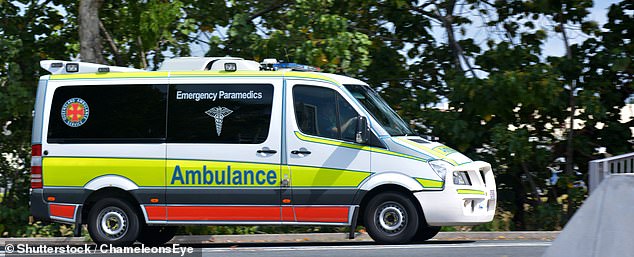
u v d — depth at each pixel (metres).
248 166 15.33
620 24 22.83
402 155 14.93
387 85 24.03
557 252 9.34
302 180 15.16
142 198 15.65
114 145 15.80
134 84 15.91
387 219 15.06
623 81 23.08
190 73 15.77
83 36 21.00
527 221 22.38
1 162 22.56
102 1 21.33
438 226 15.55
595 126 23.31
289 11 21.91
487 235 17.52
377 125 15.12
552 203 22.83
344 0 23.30
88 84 16.06
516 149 20.70
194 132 15.59
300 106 15.32
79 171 15.89
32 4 23.61
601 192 9.75
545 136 22.89
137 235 15.93
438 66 24.22
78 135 15.98
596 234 9.34
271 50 21.38
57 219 15.98
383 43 24.11
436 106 22.25
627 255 9.09
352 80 15.77
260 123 15.38
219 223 15.47
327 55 20.58
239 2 23.44
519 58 22.31
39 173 16.06
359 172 15.01
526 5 23.06
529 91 20.62
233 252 14.41
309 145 15.19
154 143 15.66
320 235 18.11
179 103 15.69
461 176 15.11
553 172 23.00
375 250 13.88
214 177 15.44
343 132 15.17
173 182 15.56
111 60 24.16
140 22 21.47
